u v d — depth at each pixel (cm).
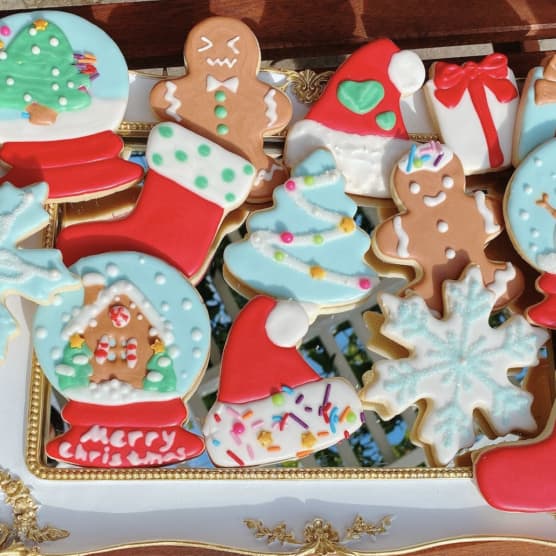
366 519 53
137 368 52
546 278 57
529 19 62
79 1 75
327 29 61
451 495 54
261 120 57
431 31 62
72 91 55
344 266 55
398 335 55
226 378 53
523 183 58
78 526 51
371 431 55
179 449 52
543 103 60
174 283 54
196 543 51
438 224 57
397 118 58
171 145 55
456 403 55
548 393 57
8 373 53
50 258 52
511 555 53
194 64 57
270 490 53
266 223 55
